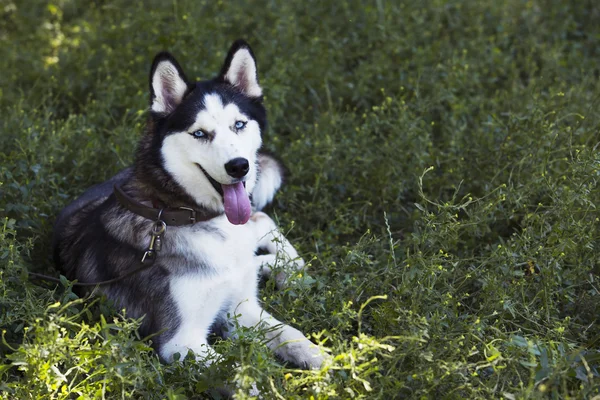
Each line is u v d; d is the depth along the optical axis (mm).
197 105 3904
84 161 5199
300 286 3949
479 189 5152
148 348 3328
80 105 6223
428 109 5879
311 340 3945
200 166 3904
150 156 4004
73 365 3314
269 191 4852
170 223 3928
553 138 4836
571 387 3336
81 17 8062
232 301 4098
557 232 4047
